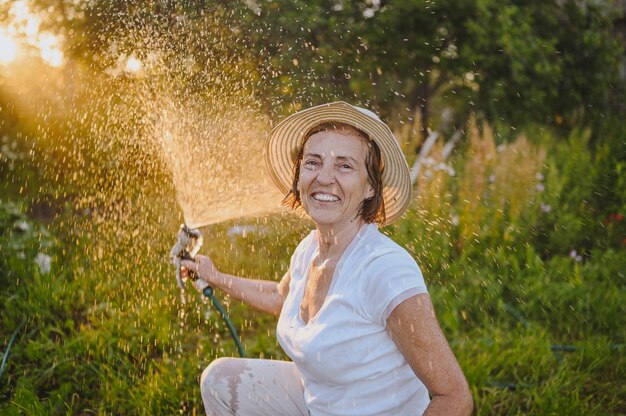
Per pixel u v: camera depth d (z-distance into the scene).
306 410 2.76
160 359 4.12
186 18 6.17
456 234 5.64
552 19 8.24
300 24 6.56
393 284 2.24
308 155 2.46
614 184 6.59
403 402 2.40
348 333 2.31
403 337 2.24
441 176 6.09
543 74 7.94
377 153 2.48
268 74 6.31
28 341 4.18
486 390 3.88
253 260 5.42
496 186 5.93
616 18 8.71
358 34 7.34
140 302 4.62
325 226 2.45
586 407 3.71
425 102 8.03
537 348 4.25
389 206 2.68
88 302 4.68
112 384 3.78
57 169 6.69
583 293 4.98
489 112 7.96
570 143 7.24
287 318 2.55
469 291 4.96
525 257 5.50
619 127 7.98
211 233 5.78
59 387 3.84
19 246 5.09
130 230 5.67
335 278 2.39
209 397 2.84
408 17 7.62
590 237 6.02
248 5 6.30
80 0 6.47
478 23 7.73
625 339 4.48
